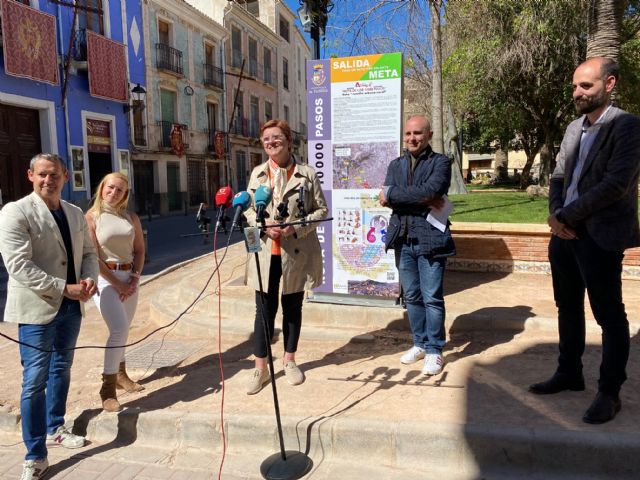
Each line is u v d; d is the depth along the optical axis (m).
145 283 8.77
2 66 14.72
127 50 20.73
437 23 10.71
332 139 5.49
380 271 5.51
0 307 7.59
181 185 25.62
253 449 3.45
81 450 3.57
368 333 5.13
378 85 5.27
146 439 3.65
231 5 29.00
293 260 3.91
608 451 2.89
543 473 2.98
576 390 3.61
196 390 4.12
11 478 3.27
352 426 3.28
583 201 2.99
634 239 3.05
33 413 3.18
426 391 3.76
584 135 3.18
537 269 6.89
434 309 4.07
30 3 15.69
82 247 3.48
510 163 55.47
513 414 3.31
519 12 14.07
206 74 27.27
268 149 3.94
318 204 4.05
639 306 5.23
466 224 7.14
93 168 19.23
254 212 3.95
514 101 18.53
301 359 4.66
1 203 14.88
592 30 7.61
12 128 15.51
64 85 16.98
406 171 4.16
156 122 23.22
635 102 16.83
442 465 3.14
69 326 3.49
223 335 5.50
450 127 19.33
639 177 3.06
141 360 4.93
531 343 4.60
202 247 13.44
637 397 3.44
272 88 36.22
